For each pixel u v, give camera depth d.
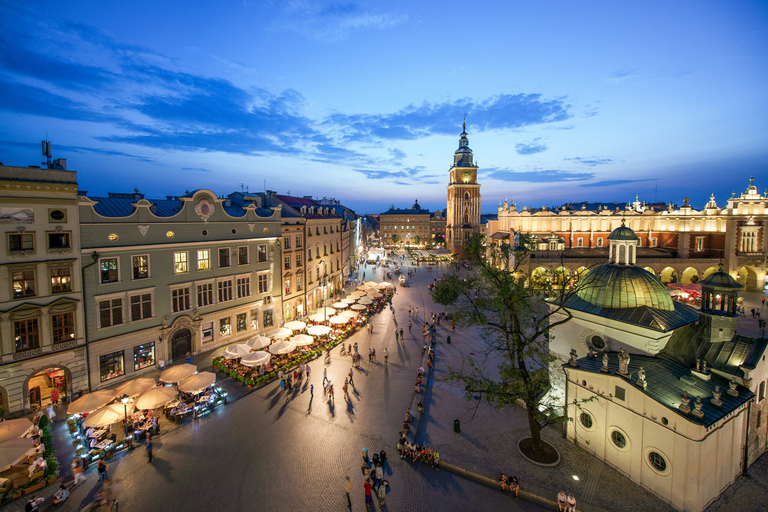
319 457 22.12
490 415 27.14
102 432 23.67
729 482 19.59
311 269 54.75
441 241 169.25
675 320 23.02
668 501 18.34
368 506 18.44
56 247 26.66
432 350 39.97
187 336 36.00
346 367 35.34
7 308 24.62
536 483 20.11
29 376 25.59
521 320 23.02
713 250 68.94
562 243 68.88
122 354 30.92
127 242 30.83
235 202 47.09
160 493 19.09
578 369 22.70
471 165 126.19
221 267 38.41
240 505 18.44
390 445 23.39
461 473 20.97
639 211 75.81
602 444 21.70
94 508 17.89
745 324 46.56
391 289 66.62
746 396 19.34
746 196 65.81
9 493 18.59
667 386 19.91
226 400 28.70
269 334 39.28
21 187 24.84
